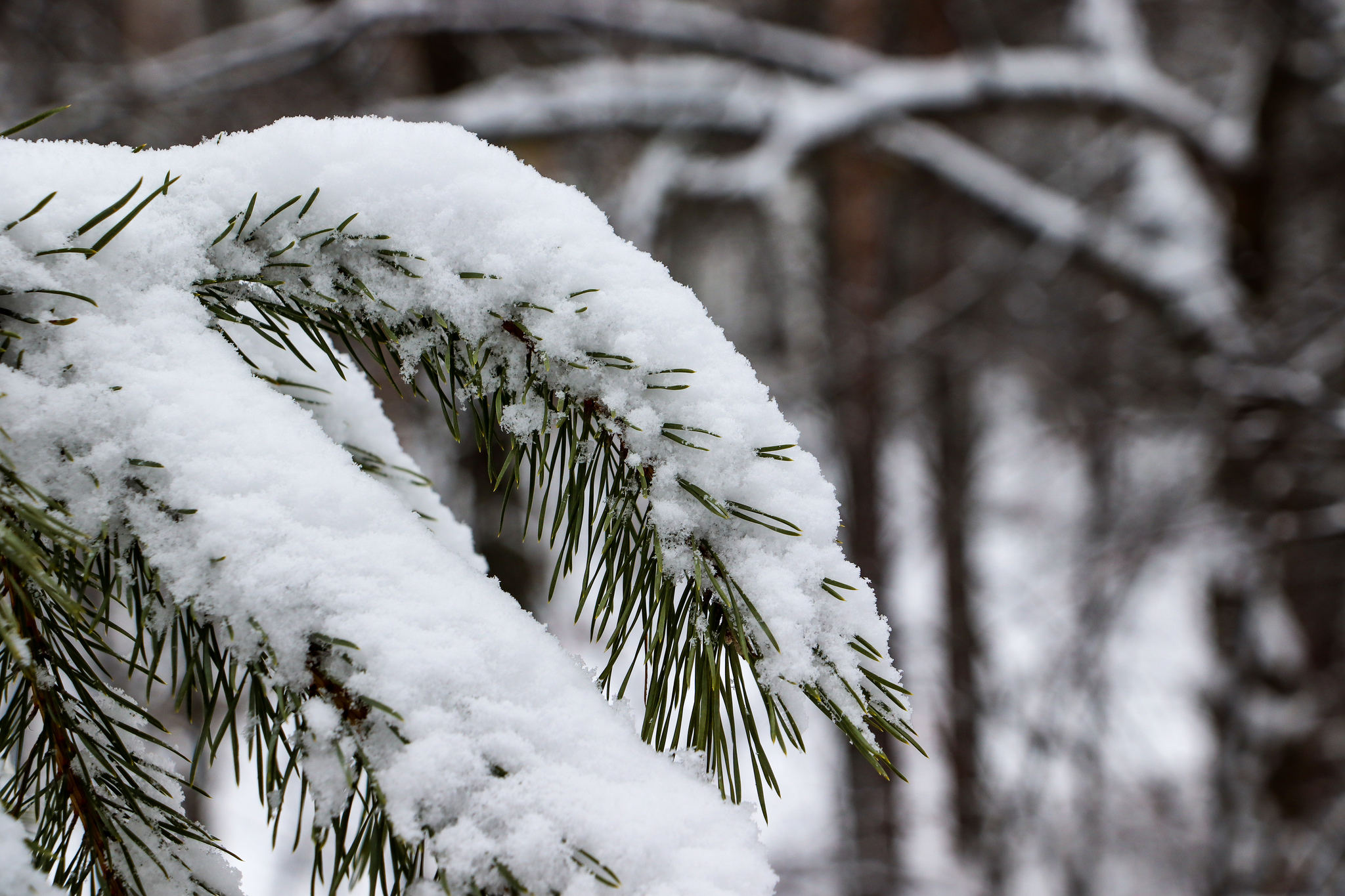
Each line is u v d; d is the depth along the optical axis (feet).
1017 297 27.02
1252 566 17.95
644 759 2.43
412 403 17.10
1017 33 32.37
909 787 25.23
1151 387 20.88
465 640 2.38
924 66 22.40
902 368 27.81
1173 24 28.09
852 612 2.72
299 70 23.02
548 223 3.05
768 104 22.44
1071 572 19.29
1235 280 20.53
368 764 2.19
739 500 2.82
